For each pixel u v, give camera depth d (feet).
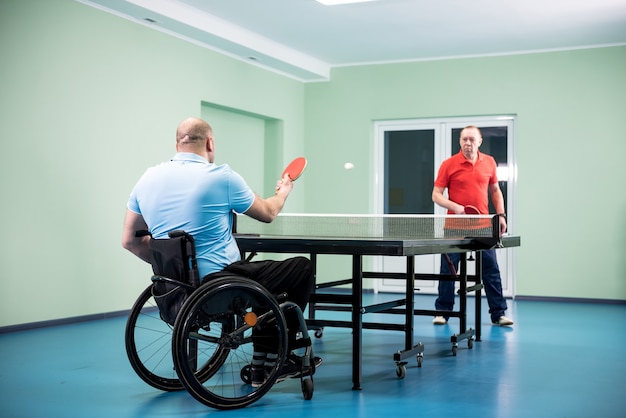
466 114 27.45
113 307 20.44
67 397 10.69
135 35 21.09
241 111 26.45
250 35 24.48
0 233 17.16
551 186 26.22
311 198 29.89
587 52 25.82
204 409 10.02
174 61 22.67
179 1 20.98
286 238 11.16
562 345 15.87
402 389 11.39
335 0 20.54
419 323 19.51
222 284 9.43
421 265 28.32
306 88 30.04
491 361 13.88
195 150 10.42
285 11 22.02
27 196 17.81
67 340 16.05
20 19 17.53
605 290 25.53
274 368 10.20
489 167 18.75
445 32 24.29
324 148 29.68
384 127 29.04
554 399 10.72
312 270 10.59
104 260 20.13
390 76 28.60
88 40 19.48
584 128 25.85
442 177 18.83
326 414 9.82
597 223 25.68
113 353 14.37
